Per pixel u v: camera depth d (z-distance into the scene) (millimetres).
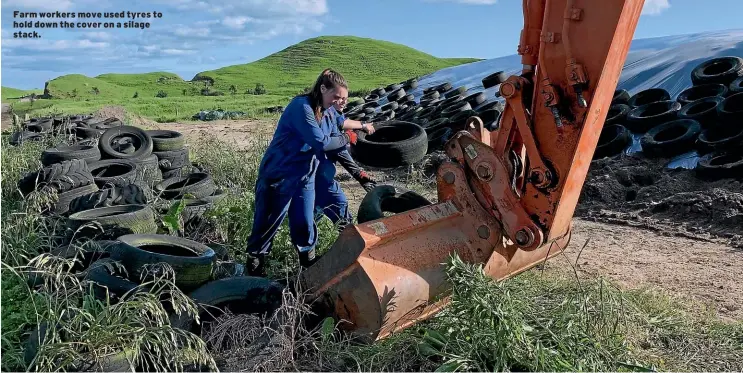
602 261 7750
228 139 21422
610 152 12055
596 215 10109
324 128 5766
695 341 5234
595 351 4570
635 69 16422
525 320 4652
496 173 4863
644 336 5207
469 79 23844
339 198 6590
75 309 4141
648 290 6414
